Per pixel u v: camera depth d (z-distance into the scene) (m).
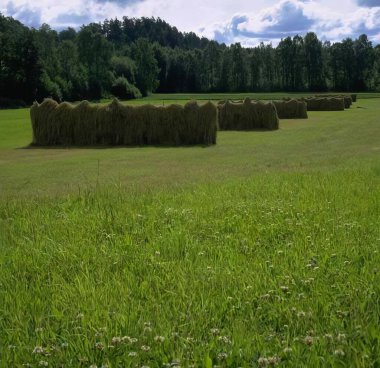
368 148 24.75
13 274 4.61
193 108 30.98
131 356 2.94
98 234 5.96
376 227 6.06
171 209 7.02
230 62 155.62
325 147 25.97
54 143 31.81
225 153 24.45
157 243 5.44
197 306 3.67
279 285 4.11
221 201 7.85
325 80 155.38
